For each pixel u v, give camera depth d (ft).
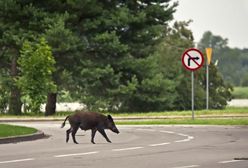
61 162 63.46
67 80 212.84
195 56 130.31
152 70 226.79
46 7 216.95
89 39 219.20
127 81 221.66
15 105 212.84
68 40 204.74
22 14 208.54
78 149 78.48
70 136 103.71
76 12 215.51
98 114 89.61
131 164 61.62
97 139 96.63
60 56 212.43
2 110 225.76
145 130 116.06
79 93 228.84
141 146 82.28
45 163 62.54
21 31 207.31
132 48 228.84
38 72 185.26
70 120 90.17
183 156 68.95
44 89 186.70
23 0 213.46
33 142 90.99
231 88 296.51
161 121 135.03
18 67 214.90
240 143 86.02
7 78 211.20
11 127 108.27
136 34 228.43
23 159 66.33
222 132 108.68
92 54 223.51
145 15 223.92
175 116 166.40
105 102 222.07
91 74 211.82
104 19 219.20
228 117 160.15
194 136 99.71
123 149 77.92
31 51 187.01
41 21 207.31
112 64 221.66
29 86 185.68
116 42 215.51
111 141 91.81
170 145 83.41
